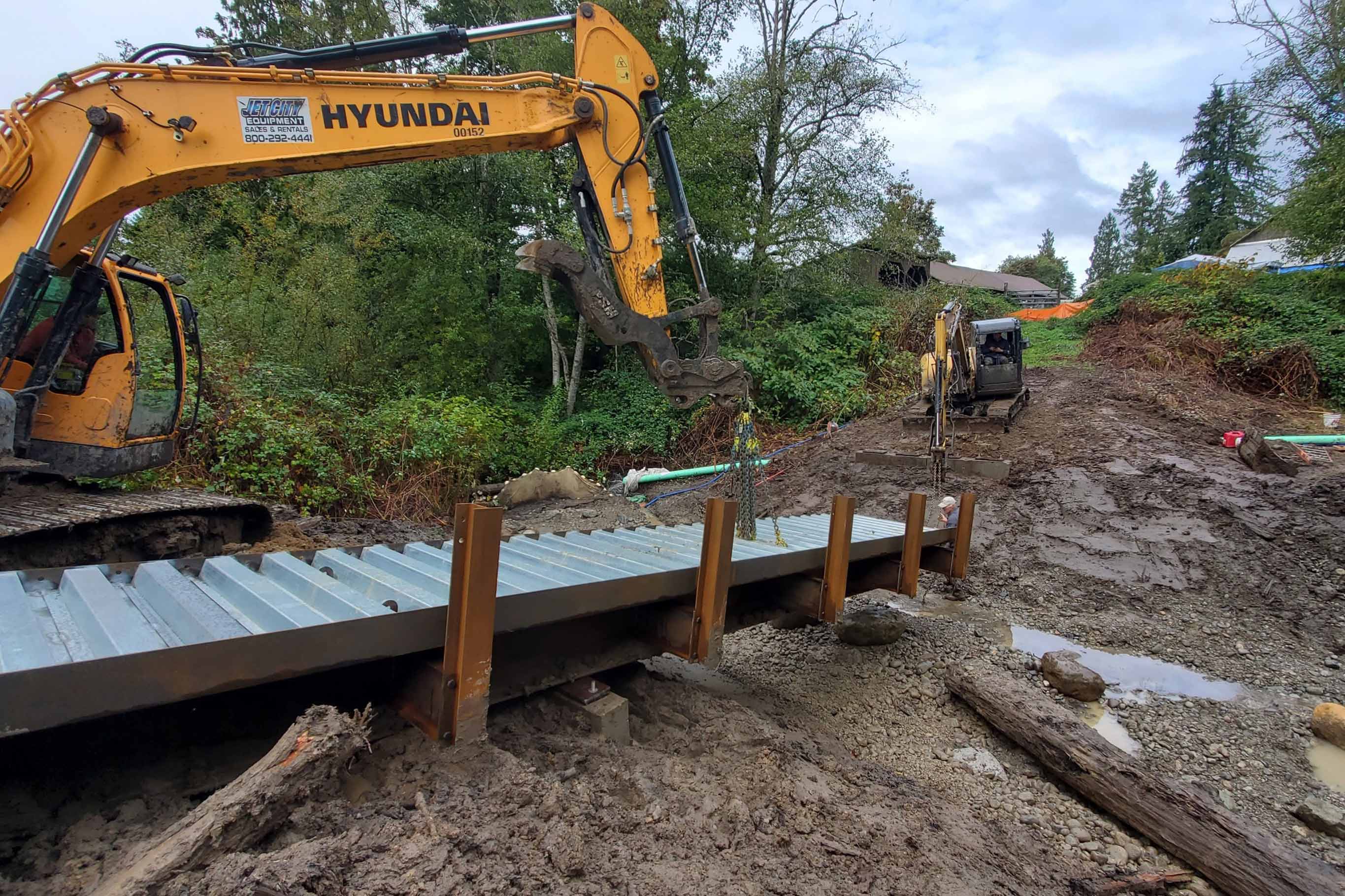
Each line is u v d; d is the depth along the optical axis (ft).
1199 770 13.87
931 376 33.58
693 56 59.98
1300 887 9.61
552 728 9.64
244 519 20.79
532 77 15.39
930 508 29.63
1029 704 14.03
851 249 61.00
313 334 38.37
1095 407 38.32
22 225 13.23
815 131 59.57
